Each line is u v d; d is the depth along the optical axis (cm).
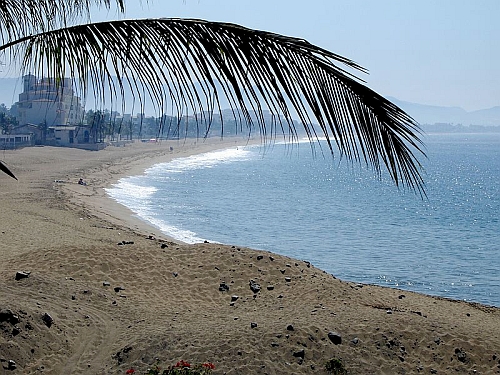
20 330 784
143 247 1364
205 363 746
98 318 927
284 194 6412
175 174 8494
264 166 12125
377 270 2767
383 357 836
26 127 9544
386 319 954
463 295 2361
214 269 1237
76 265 1209
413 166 299
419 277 2647
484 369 842
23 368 730
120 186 6116
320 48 299
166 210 4412
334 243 3444
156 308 1032
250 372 744
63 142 9856
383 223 4359
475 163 13725
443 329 938
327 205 5459
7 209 3111
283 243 3394
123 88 342
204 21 319
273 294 1141
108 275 1183
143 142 15925
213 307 1078
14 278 1089
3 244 1881
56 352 784
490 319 1268
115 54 335
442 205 5709
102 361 777
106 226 3005
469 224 4400
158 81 328
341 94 298
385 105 295
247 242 3366
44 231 2275
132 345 809
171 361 766
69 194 4600
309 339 839
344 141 300
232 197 5794
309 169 11581
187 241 3158
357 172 10838
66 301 977
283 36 304
